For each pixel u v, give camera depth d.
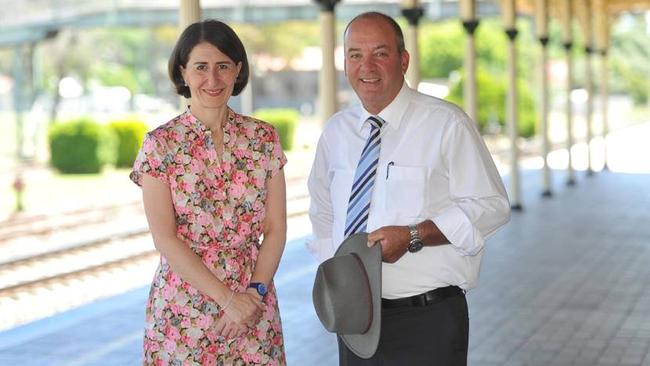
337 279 3.63
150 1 27.78
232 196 3.54
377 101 3.75
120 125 30.44
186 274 3.45
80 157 28.14
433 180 3.73
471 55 14.99
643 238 13.22
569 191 20.23
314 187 4.07
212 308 3.50
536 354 7.09
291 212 17.98
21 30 29.97
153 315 3.55
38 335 7.64
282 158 3.65
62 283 11.35
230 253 3.54
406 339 3.80
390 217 3.73
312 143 39.41
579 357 7.01
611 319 8.24
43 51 49.50
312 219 4.12
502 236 13.52
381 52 3.67
